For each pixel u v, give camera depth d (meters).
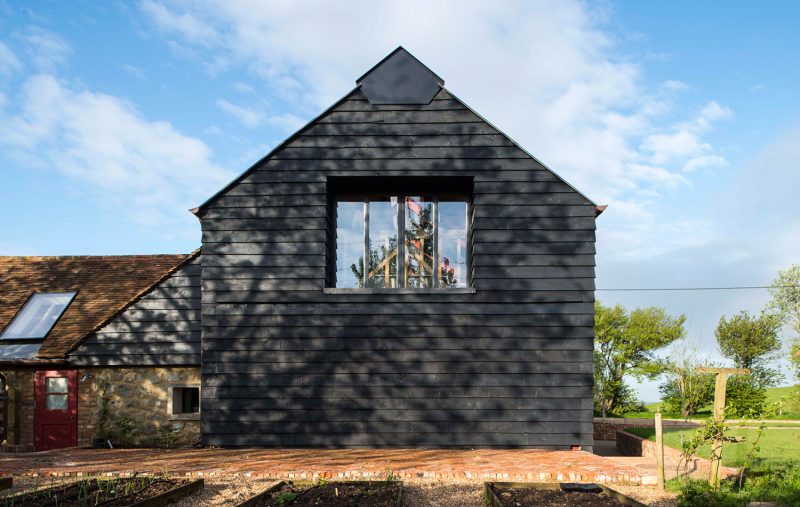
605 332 28.69
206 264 11.05
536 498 6.87
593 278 10.86
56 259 16.48
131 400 12.80
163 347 12.76
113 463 9.18
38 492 7.10
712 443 7.64
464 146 11.15
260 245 11.06
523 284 10.87
